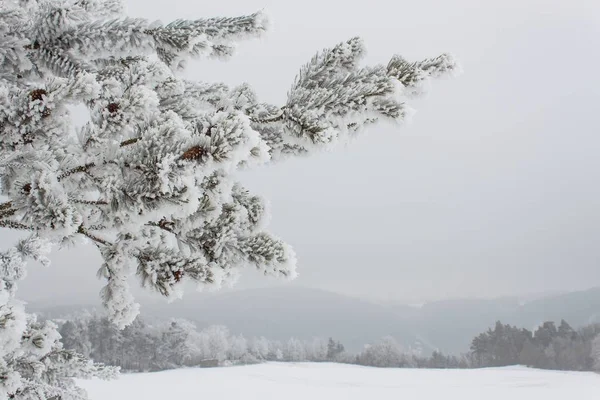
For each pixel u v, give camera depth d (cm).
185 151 118
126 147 133
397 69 168
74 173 145
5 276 351
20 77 205
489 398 3719
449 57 167
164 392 3359
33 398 325
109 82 135
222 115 121
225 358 7781
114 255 162
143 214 126
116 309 160
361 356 9350
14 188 125
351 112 160
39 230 123
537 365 7825
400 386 4328
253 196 188
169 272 157
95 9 260
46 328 197
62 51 202
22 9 212
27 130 132
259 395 3488
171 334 7131
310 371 5869
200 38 210
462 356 9500
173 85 196
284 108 173
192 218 164
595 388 4378
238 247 171
